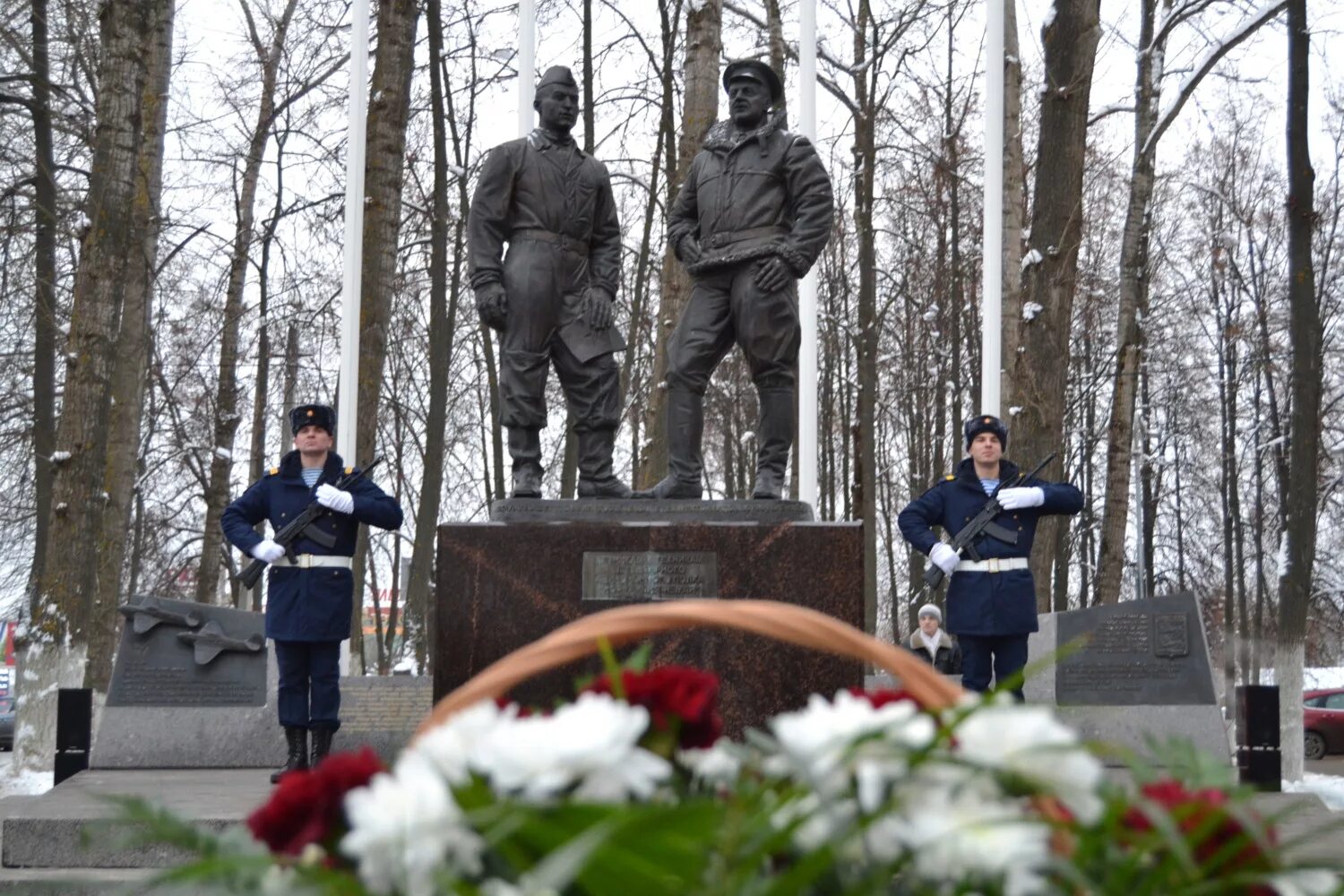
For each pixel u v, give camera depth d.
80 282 17.42
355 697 12.28
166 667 12.41
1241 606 34.94
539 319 9.26
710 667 8.33
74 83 22.98
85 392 17.22
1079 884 1.61
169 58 19.67
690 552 8.46
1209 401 34.06
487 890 1.60
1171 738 2.10
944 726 1.66
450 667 8.41
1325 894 1.80
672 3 24.17
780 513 8.66
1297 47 19.12
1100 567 23.45
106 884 7.04
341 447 15.23
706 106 16.47
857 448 24.36
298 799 1.85
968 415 33.38
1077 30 16.75
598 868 1.54
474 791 1.65
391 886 1.63
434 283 23.55
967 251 31.02
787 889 1.56
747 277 9.13
